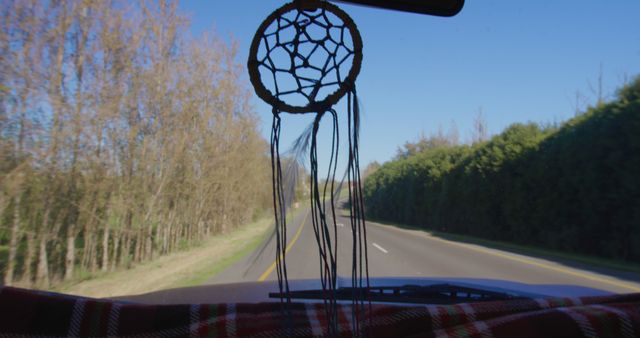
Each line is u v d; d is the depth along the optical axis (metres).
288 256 10.62
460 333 1.08
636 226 10.84
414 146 61.94
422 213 29.70
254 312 1.25
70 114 7.32
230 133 18.86
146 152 10.97
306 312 1.23
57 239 8.13
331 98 0.77
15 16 6.07
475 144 23.86
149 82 10.15
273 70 0.79
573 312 1.09
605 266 10.14
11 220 6.77
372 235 20.52
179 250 15.35
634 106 10.89
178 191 14.05
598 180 12.27
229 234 22.73
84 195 8.27
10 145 6.23
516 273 9.04
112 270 9.93
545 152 15.37
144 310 1.17
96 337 1.10
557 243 14.18
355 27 0.80
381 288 2.49
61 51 6.95
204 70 14.45
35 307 1.12
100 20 7.80
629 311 1.11
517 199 16.80
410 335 1.13
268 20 0.80
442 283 2.76
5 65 5.96
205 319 1.17
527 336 1.04
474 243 16.77
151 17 9.73
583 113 13.67
